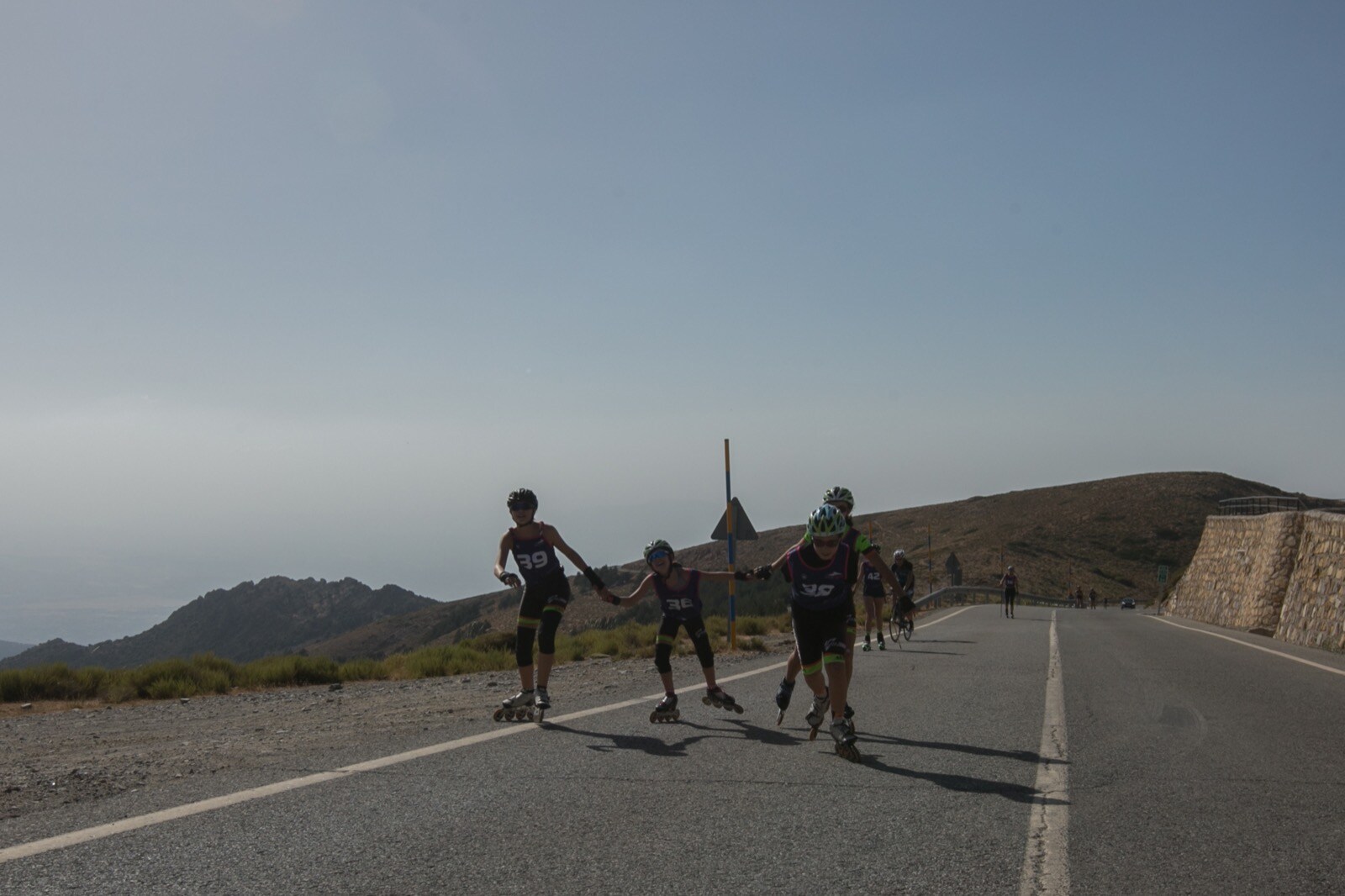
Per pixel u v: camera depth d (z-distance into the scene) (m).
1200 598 36.16
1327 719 8.98
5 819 5.45
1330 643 19.31
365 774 6.52
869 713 9.23
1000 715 9.05
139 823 5.25
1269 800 5.73
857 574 7.48
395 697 12.05
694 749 7.42
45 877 4.33
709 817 5.34
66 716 11.66
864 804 5.62
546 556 9.16
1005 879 4.27
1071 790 5.98
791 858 4.58
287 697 13.01
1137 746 7.46
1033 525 113.50
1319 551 21.77
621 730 8.41
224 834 5.04
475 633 95.12
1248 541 30.28
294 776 6.50
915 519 137.50
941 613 37.72
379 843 4.86
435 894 4.11
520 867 4.46
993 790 5.98
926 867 4.45
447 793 5.93
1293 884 4.24
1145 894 4.10
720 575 8.11
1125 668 13.63
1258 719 8.94
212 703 12.77
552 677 13.97
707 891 4.13
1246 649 17.80
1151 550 100.75
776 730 8.38
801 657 7.48
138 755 7.75
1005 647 17.66
